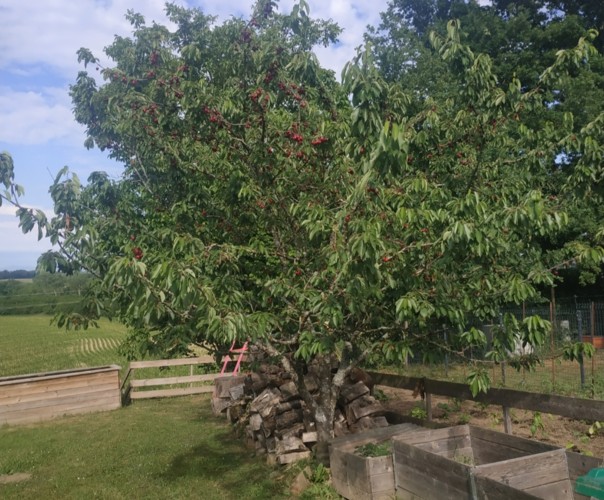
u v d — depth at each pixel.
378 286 4.52
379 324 5.59
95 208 5.90
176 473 6.98
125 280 3.87
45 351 26.33
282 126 5.77
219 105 5.49
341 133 5.35
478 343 5.09
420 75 15.36
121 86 6.41
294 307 5.39
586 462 4.51
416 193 4.83
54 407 11.06
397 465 5.16
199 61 6.20
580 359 5.11
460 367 12.76
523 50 19.92
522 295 4.65
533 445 4.95
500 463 4.42
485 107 5.58
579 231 14.56
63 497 6.39
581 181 5.21
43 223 4.45
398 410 9.34
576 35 19.98
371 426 6.67
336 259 4.29
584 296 21.14
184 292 3.95
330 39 7.60
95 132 6.64
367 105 4.23
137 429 9.59
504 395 6.00
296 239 5.89
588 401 5.24
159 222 6.37
